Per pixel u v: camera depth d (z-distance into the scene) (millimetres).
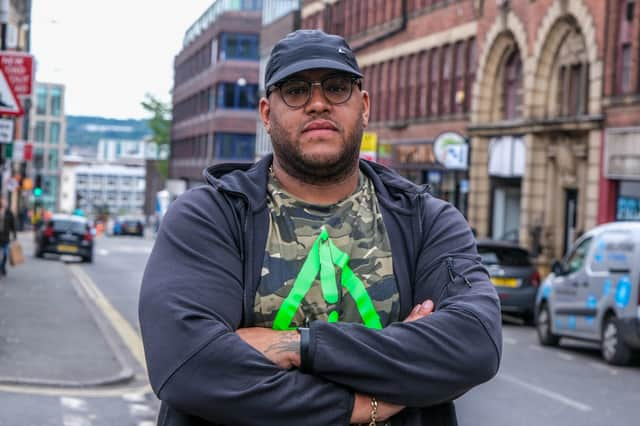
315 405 2557
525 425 9727
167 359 2592
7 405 9633
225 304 2689
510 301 22406
